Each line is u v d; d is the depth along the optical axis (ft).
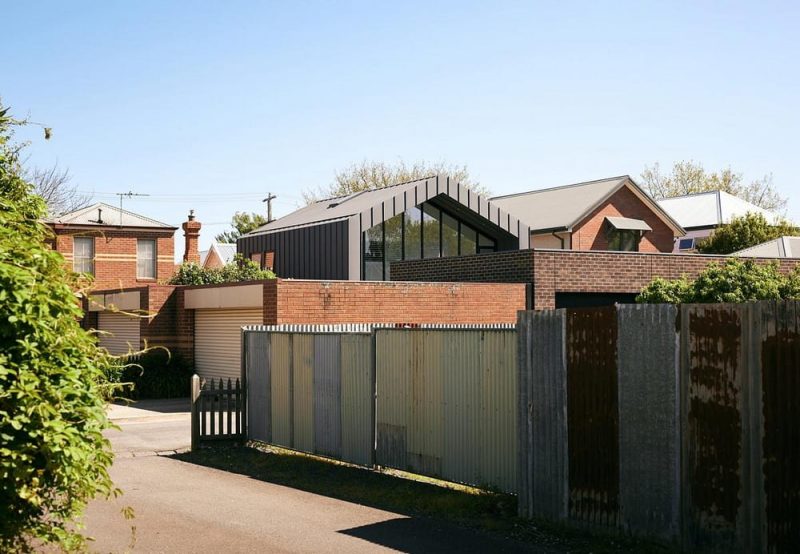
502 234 97.86
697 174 242.37
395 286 70.64
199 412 48.93
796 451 22.65
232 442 48.96
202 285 78.79
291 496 34.53
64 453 16.35
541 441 29.66
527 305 75.51
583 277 77.36
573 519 28.45
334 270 90.33
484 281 79.87
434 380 36.09
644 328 26.50
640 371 26.58
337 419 42.29
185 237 139.13
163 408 70.44
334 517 30.58
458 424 34.81
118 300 90.68
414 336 37.37
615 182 149.59
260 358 48.37
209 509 31.94
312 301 67.41
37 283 17.25
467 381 34.37
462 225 97.25
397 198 91.35
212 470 41.14
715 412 24.61
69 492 17.44
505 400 32.55
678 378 25.61
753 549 23.58
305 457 43.96
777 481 23.03
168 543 26.63
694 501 25.05
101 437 17.76
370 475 38.73
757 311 23.73
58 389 16.90
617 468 27.12
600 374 27.71
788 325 22.99
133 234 127.75
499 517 30.35
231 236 237.66
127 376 79.00
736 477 24.03
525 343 30.30
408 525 29.32
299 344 45.14
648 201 151.94
